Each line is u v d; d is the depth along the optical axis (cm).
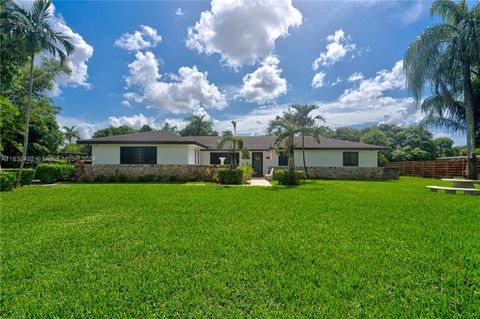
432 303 236
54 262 334
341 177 1938
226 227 498
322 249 375
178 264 325
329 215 604
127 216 594
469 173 1342
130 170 1664
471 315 216
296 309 229
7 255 356
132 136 1925
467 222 541
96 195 939
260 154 2300
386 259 336
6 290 263
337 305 234
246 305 235
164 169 1667
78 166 1653
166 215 604
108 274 299
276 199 845
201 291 259
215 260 337
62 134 2802
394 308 229
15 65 1592
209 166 1677
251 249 376
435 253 357
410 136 3597
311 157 2195
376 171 1906
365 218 574
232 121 1650
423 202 794
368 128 4691
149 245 395
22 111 2009
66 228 493
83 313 224
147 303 240
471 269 307
